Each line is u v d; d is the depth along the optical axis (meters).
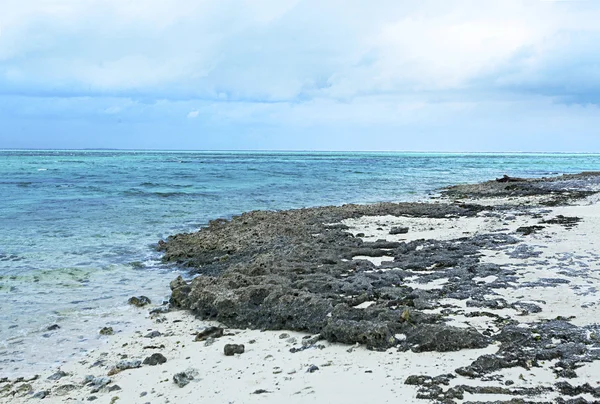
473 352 7.68
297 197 38.09
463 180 57.12
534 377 6.68
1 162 103.75
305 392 6.74
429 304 10.06
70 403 7.20
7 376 8.33
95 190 41.75
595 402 5.92
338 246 16.48
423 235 18.73
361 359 7.82
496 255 14.41
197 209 30.86
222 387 7.22
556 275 11.84
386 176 64.81
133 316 11.38
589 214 21.61
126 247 19.41
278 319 10.07
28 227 23.66
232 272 13.32
